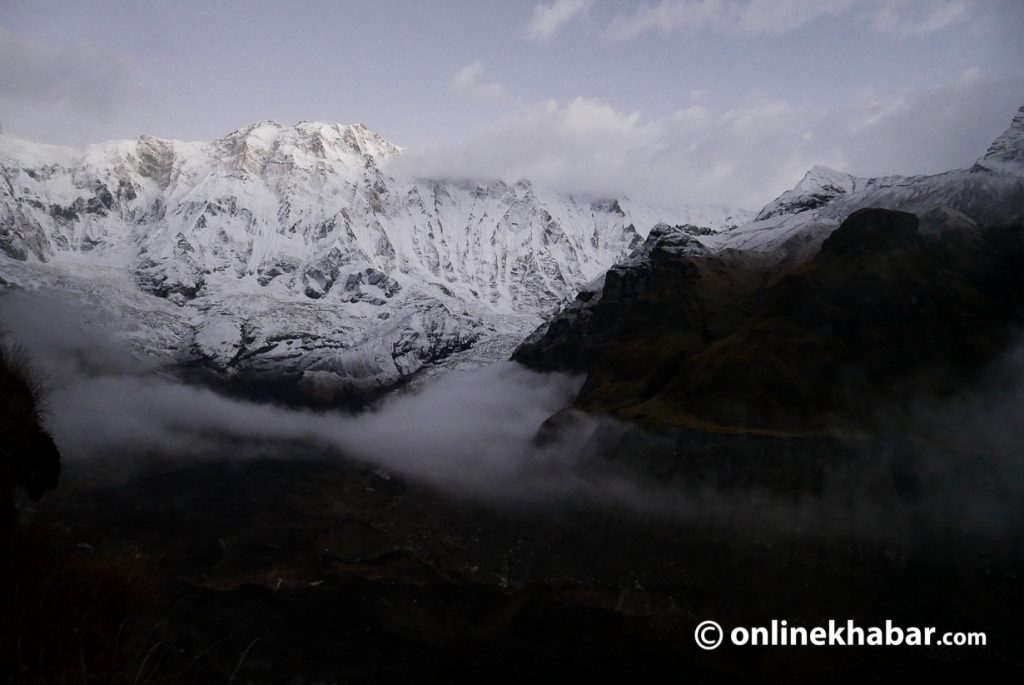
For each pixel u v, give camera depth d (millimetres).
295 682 123750
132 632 16234
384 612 169000
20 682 13594
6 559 15609
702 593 159625
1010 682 124562
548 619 162875
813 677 133875
